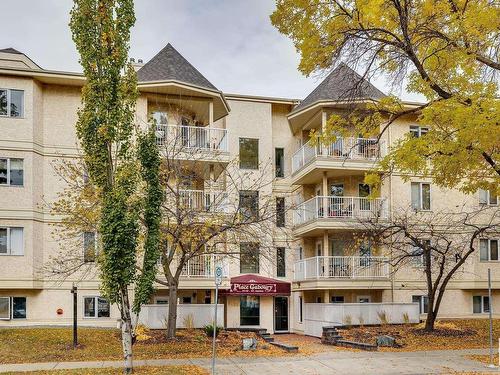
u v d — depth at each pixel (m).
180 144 22.16
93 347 17.89
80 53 14.02
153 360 15.90
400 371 14.33
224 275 24.97
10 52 27.92
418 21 15.07
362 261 27.00
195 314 23.12
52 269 20.91
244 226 21.11
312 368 14.80
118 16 14.16
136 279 13.96
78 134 14.09
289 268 30.56
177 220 19.09
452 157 14.02
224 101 26.64
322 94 27.02
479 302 28.53
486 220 28.03
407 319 25.08
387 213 27.14
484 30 13.90
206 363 15.45
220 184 24.84
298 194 31.12
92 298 24.16
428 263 22.72
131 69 14.43
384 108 16.86
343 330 22.97
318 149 26.61
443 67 14.98
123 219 13.54
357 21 14.71
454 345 19.44
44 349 17.36
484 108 13.33
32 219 23.25
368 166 26.77
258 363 15.59
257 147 30.58
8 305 23.00
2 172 23.12
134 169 14.04
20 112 23.70
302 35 15.61
